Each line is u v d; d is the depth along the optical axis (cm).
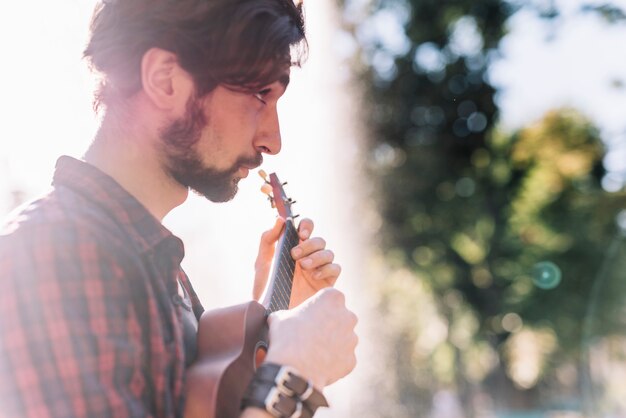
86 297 104
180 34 118
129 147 122
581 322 1870
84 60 128
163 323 114
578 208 1870
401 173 1719
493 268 1892
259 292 165
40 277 103
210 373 122
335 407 870
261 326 133
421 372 1684
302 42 133
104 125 123
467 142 1831
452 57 1798
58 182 117
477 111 1825
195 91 120
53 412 100
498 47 1808
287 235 160
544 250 1892
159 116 120
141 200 122
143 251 115
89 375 102
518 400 2000
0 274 104
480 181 1853
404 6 1730
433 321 1800
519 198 1891
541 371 1970
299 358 117
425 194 1778
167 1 119
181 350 116
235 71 120
